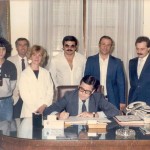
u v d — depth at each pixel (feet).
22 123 9.55
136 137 8.08
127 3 16.52
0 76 12.91
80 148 7.85
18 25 16.37
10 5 16.28
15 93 13.99
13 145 8.07
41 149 7.84
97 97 10.53
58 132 8.49
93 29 16.57
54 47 16.51
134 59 14.26
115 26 16.61
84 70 14.34
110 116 10.25
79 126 9.11
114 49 16.67
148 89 13.78
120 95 14.08
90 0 16.47
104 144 7.85
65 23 16.51
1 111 12.82
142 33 16.67
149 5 16.63
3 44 13.20
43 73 12.51
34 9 16.33
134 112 10.40
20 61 14.65
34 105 12.14
